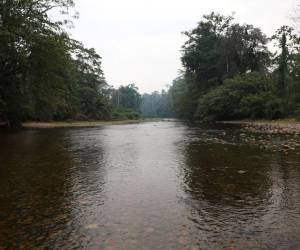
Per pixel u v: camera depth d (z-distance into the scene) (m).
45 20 26.17
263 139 16.75
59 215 4.94
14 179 7.50
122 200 5.71
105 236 4.12
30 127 35.72
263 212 4.99
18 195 6.11
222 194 6.05
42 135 22.14
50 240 4.02
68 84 43.97
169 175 7.80
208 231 4.25
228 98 50.22
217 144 14.51
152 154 11.52
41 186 6.80
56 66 26.92
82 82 66.25
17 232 4.28
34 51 25.53
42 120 46.59
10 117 30.73
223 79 59.09
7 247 3.83
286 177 7.42
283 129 25.19
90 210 5.16
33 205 5.46
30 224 4.56
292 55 41.69
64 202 5.62
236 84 50.03
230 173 7.93
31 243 3.93
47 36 25.70
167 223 4.55
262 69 56.66
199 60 64.19
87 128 33.56
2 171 8.49
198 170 8.38
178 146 13.98
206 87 65.25
